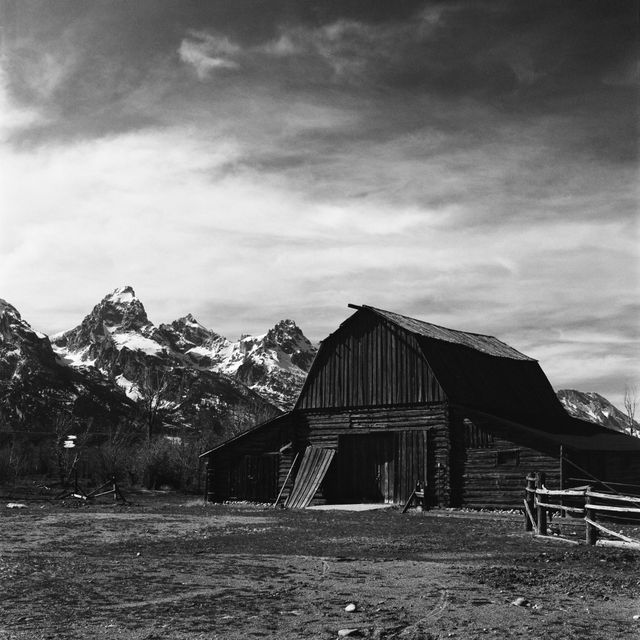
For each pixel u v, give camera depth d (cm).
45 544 2102
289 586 1378
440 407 4134
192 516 3225
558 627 1075
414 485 4134
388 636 1027
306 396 4609
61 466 6894
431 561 1730
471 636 1026
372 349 4434
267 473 4644
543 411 4956
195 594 1304
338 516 3350
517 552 1906
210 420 10600
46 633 1038
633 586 1390
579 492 2125
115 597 1277
